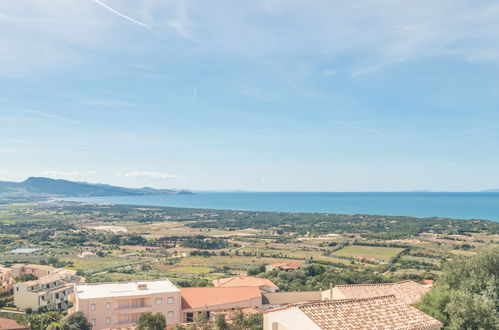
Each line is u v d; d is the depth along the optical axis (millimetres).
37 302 105062
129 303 82125
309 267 142750
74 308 89250
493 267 46906
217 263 192375
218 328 69125
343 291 67438
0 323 73000
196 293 91188
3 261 191875
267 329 43344
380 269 163625
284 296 94562
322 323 36656
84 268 179000
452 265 50219
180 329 70688
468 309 40531
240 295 90062
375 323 37719
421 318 39688
